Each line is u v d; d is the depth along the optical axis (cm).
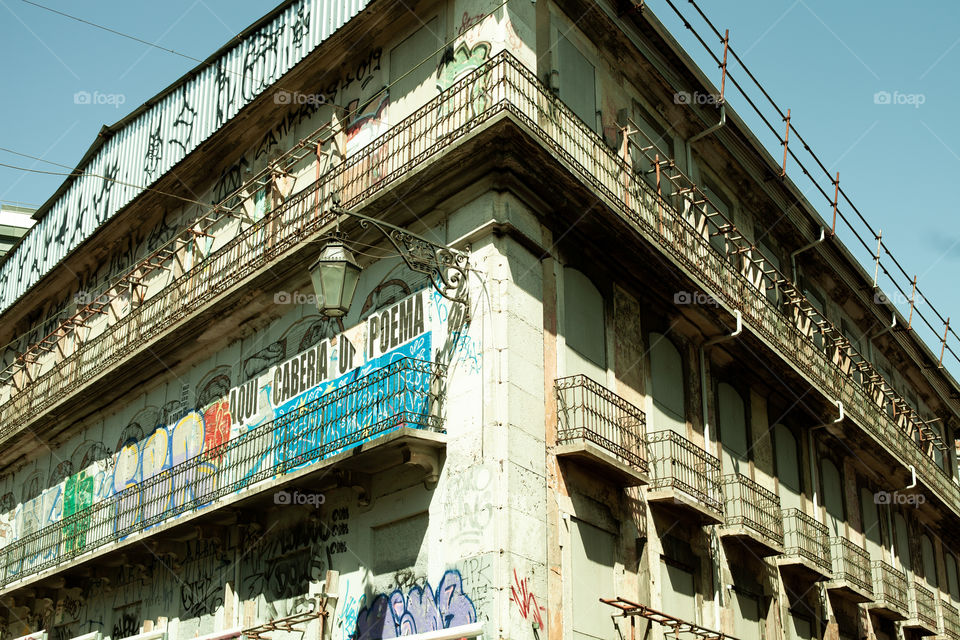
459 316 1343
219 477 1633
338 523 1423
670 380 1659
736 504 1703
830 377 2119
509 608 1160
